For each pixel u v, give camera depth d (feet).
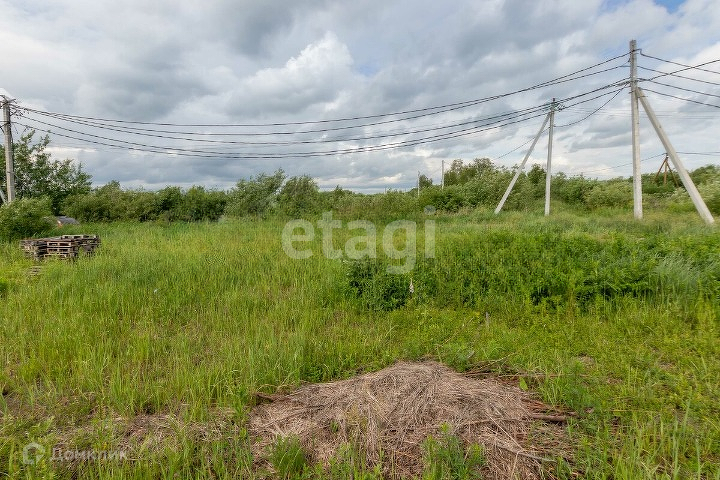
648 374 10.80
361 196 73.92
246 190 67.31
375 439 8.44
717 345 12.42
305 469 7.81
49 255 29.07
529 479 7.43
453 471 7.47
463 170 141.28
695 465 7.41
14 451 8.55
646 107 43.80
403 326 16.28
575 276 17.70
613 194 73.67
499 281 19.60
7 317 16.21
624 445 7.89
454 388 9.92
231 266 24.99
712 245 21.71
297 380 11.64
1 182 59.16
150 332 15.35
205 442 8.80
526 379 11.12
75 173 67.46
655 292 16.97
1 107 46.24
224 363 12.39
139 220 64.64
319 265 25.54
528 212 67.82
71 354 13.32
